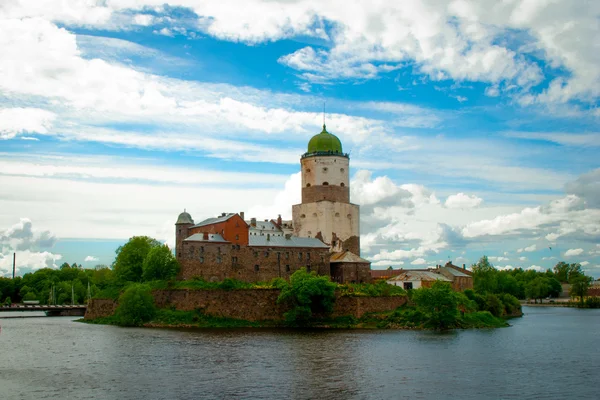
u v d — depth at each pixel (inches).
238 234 6067.9
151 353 3693.4
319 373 3046.3
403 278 6771.7
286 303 5359.3
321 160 7367.1
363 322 5211.6
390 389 2709.2
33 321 6407.5
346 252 6722.4
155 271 5915.4
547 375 3009.4
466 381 2869.1
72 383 2851.9
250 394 2628.0
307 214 7342.5
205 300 5462.6
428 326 5078.7
